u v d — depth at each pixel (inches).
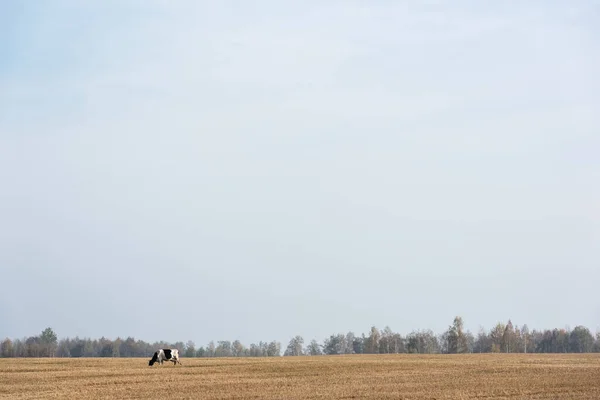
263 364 2751.0
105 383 1882.4
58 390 1706.4
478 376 2126.0
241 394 1611.7
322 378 2059.5
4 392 1663.4
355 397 1562.5
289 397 1552.7
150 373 2223.2
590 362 2883.9
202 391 1680.6
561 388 1755.7
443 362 2891.2
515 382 1911.9
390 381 1957.4
